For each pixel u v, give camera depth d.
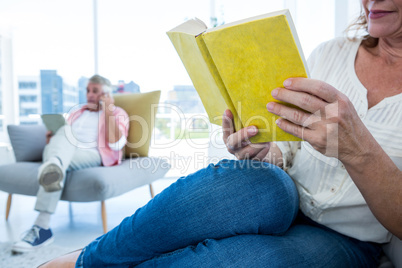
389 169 0.59
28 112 5.25
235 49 0.57
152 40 4.97
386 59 0.78
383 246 0.81
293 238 0.71
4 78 4.72
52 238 1.88
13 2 5.12
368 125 0.74
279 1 4.44
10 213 2.42
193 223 0.67
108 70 4.89
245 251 0.63
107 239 0.74
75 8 5.22
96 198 1.81
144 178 2.12
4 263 1.60
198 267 0.63
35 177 1.93
